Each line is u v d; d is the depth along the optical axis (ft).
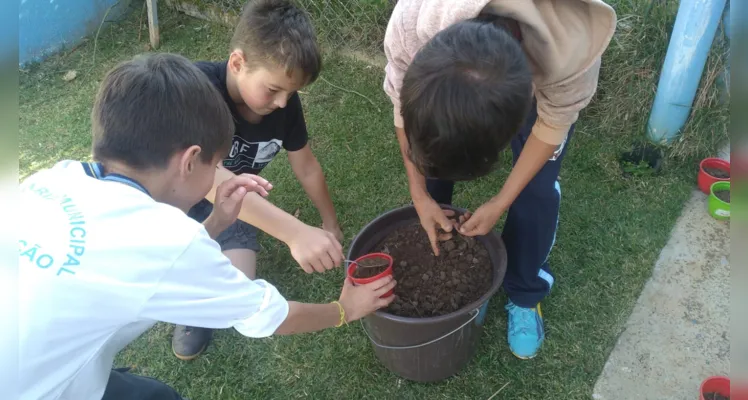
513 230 5.28
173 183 3.73
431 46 3.29
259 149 6.19
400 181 7.61
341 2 9.18
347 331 6.13
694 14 6.47
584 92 4.03
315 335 6.12
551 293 6.28
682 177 7.32
